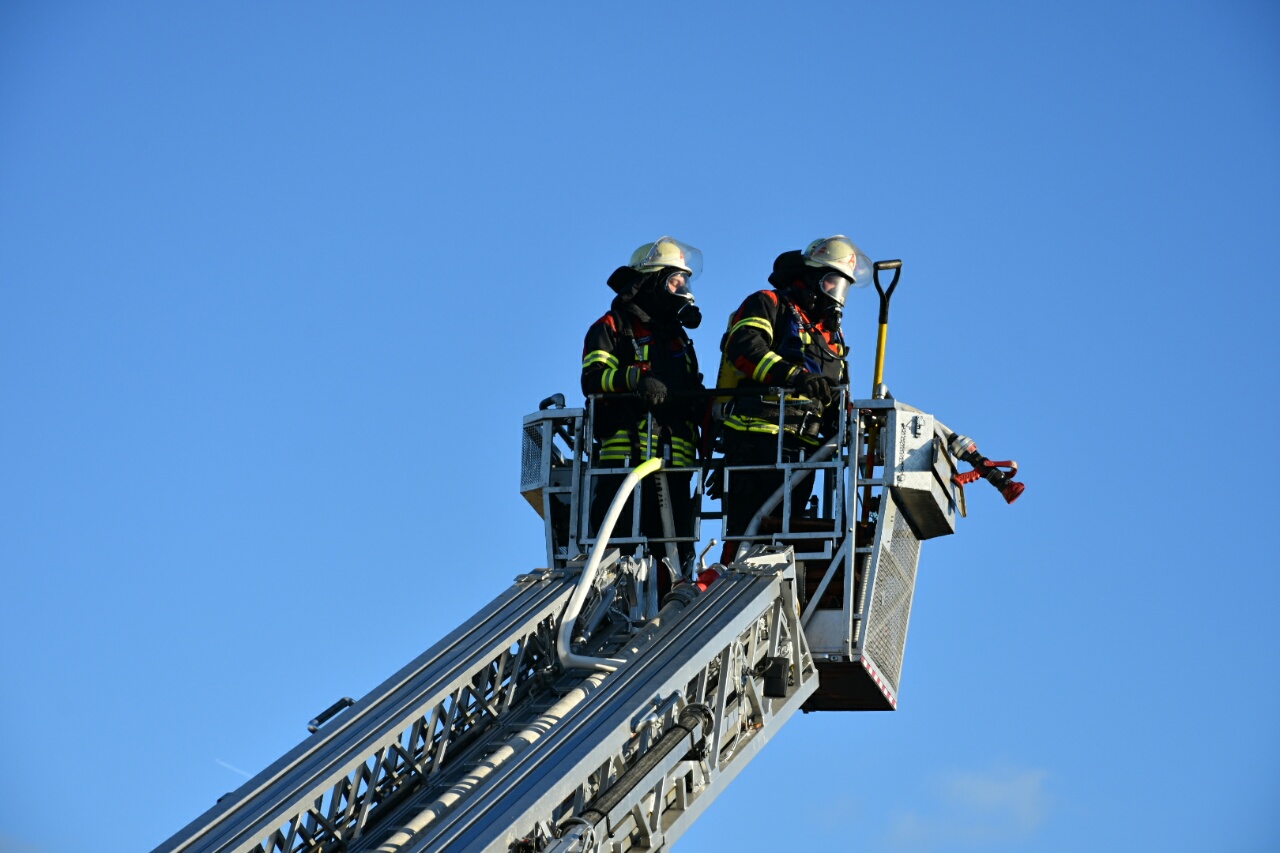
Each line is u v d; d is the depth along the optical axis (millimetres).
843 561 21688
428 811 16562
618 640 20766
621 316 22656
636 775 16922
